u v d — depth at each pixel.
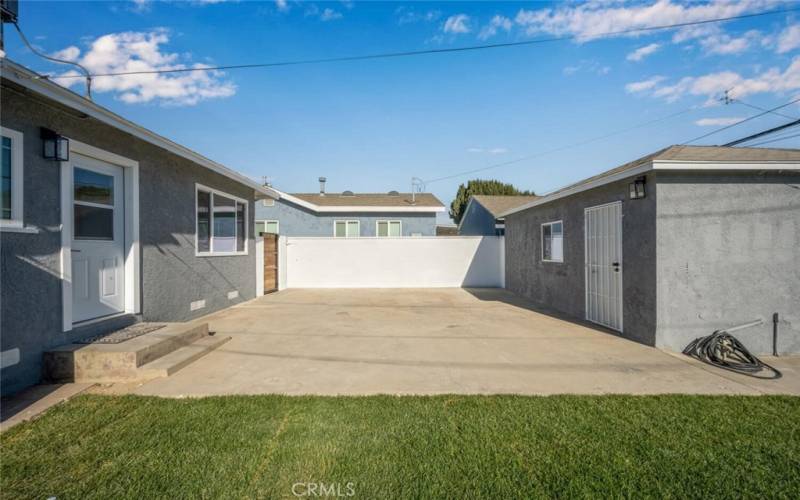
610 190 7.38
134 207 6.21
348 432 3.19
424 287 15.30
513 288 13.54
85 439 3.05
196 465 2.72
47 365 4.41
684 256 6.02
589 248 8.24
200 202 8.66
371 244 15.30
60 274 4.66
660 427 3.32
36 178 4.33
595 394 4.11
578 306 8.76
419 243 15.39
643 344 6.29
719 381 4.59
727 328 6.01
